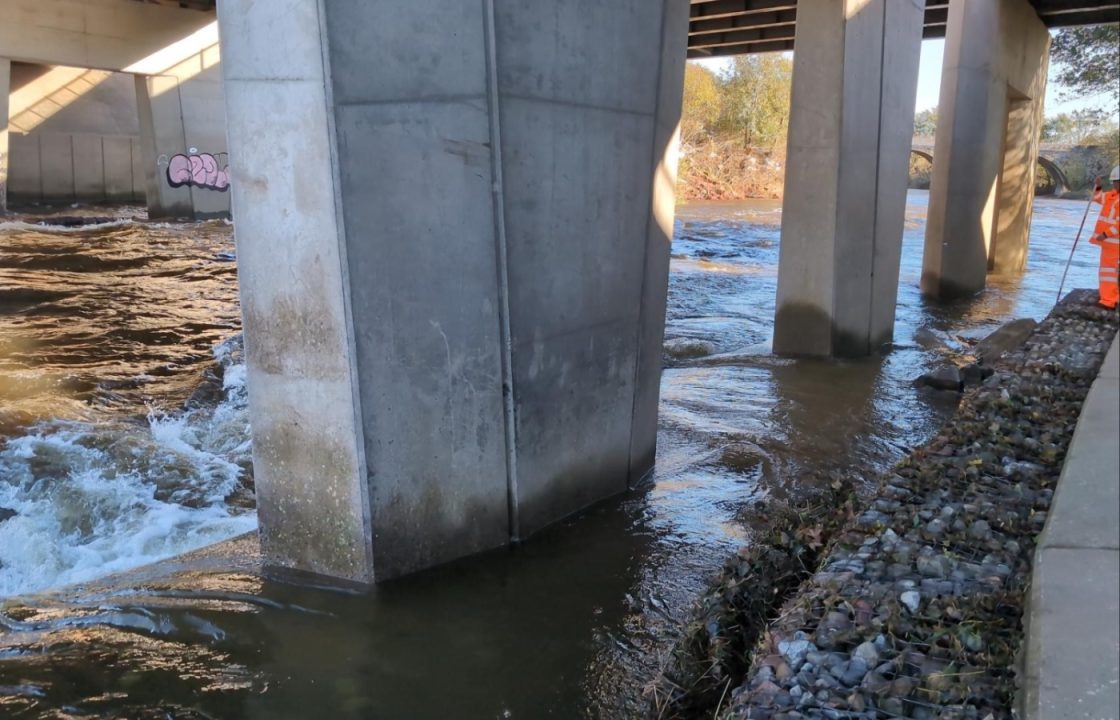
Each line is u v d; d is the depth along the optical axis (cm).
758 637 401
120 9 2717
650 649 481
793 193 1177
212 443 831
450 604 525
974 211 1800
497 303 566
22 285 1524
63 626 494
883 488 516
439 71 507
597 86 612
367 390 509
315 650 473
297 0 458
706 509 678
